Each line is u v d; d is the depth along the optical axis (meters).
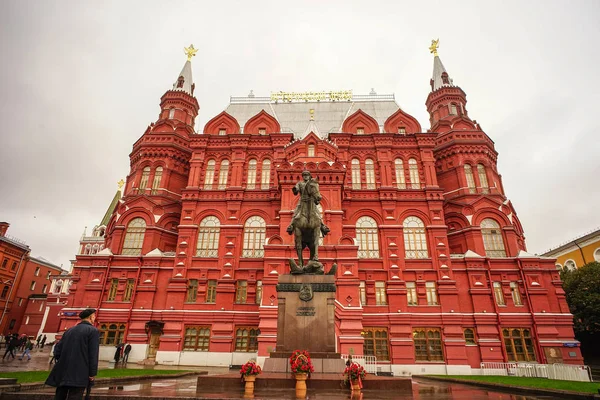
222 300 33.91
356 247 31.08
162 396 10.31
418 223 37.16
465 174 40.66
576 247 53.44
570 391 14.48
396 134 40.56
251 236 36.81
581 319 39.59
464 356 31.42
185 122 48.00
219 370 27.55
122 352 32.19
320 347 14.28
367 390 12.54
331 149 37.28
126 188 44.25
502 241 37.00
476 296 33.81
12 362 26.09
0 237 60.56
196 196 38.16
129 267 35.75
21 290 66.12
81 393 7.36
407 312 33.28
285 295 15.17
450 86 47.94
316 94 50.09
